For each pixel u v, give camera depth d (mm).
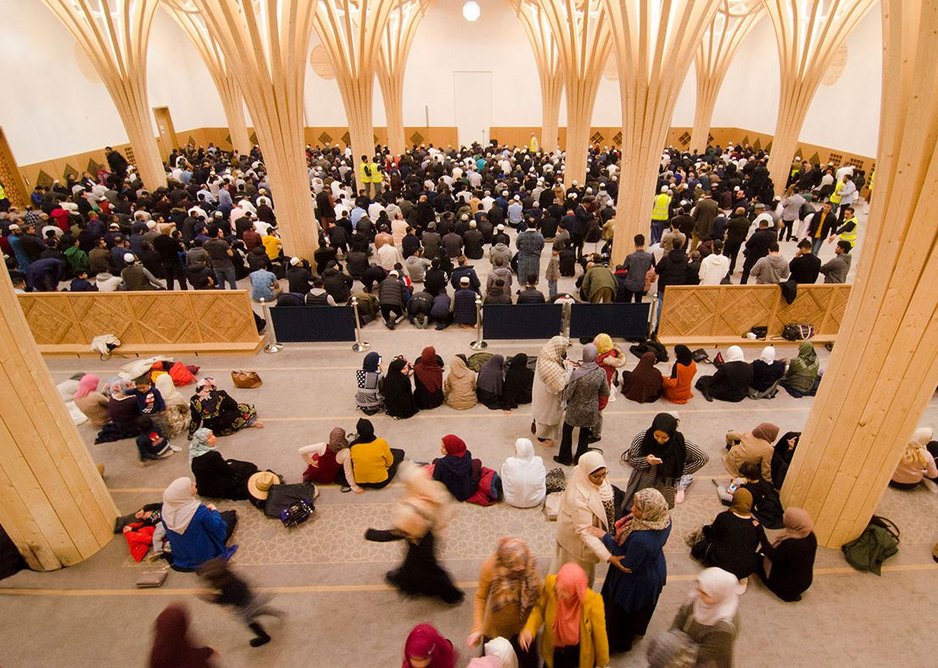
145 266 10781
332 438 5898
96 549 5246
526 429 6984
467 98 31453
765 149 28906
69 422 4910
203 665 3014
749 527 4391
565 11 17688
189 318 8828
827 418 4824
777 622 4445
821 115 24281
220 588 3820
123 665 4223
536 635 3611
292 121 11438
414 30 24578
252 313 8820
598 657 3289
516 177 18516
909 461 5734
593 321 8719
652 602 3812
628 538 3699
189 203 14938
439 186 15953
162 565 5066
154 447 6418
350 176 19812
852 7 16047
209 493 5797
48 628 4523
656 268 9633
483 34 30109
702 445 6633
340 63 19453
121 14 16094
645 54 10430
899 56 3684
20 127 18172
